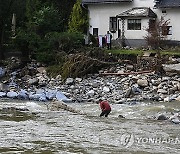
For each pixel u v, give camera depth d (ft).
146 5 181.98
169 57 138.10
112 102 106.22
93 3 187.11
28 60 155.53
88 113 90.12
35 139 62.69
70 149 57.06
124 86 121.19
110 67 139.33
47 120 79.46
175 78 123.54
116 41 180.24
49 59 148.05
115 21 187.01
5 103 103.86
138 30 177.68
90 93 115.96
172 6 173.99
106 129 71.31
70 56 137.90
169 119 82.33
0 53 167.53
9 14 177.17
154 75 127.24
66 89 122.72
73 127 72.69
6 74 145.79
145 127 73.92
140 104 102.37
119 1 183.73
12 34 173.78
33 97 113.09
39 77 136.56
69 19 188.85
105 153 55.21
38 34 167.84
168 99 107.55
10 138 63.00
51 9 172.96
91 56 142.20
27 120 78.89
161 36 164.55
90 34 170.81
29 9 184.03
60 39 149.07
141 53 142.31
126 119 82.79
